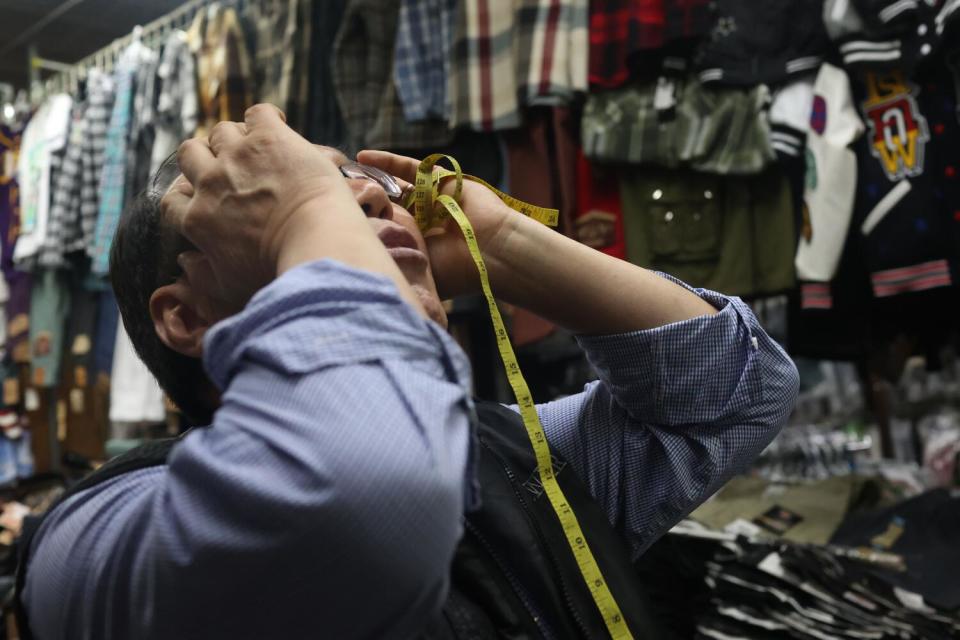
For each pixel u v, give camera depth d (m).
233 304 0.63
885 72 1.76
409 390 0.49
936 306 2.08
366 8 2.28
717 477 0.86
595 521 0.80
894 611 1.54
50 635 0.59
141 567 0.50
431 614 0.51
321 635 0.49
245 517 0.46
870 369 2.43
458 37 2.15
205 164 0.62
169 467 0.51
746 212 1.95
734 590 1.57
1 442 3.79
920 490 2.28
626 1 2.00
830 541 1.90
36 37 4.25
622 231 2.05
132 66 3.06
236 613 0.48
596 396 0.93
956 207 1.75
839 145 1.81
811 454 2.42
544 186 2.16
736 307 0.86
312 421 0.47
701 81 1.91
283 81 2.47
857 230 1.86
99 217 2.99
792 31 1.86
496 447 0.84
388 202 0.69
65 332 3.54
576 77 2.01
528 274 0.79
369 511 0.45
